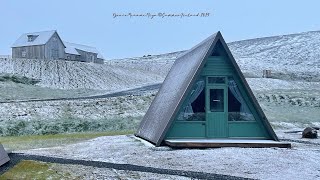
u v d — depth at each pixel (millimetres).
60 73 73438
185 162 14266
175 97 19328
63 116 38688
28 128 34594
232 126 19094
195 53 20828
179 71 22328
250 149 17016
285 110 46938
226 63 19141
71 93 59438
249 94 18953
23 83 63125
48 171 13352
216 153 16016
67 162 14695
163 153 16312
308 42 146250
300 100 51906
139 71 92625
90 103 43188
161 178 11984
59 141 24938
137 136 24906
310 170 12922
